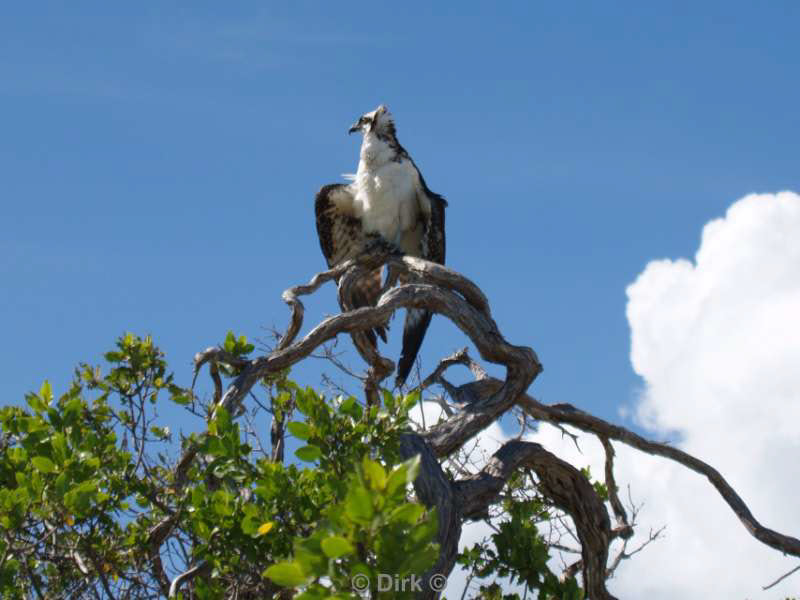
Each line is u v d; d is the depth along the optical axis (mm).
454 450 17672
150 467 15984
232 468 13008
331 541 6812
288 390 18172
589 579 19516
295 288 19969
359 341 20062
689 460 19828
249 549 12578
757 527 19250
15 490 12773
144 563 14789
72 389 16219
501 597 16766
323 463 12438
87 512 13477
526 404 19547
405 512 7055
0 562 12500
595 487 20891
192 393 16297
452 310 18609
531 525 17500
